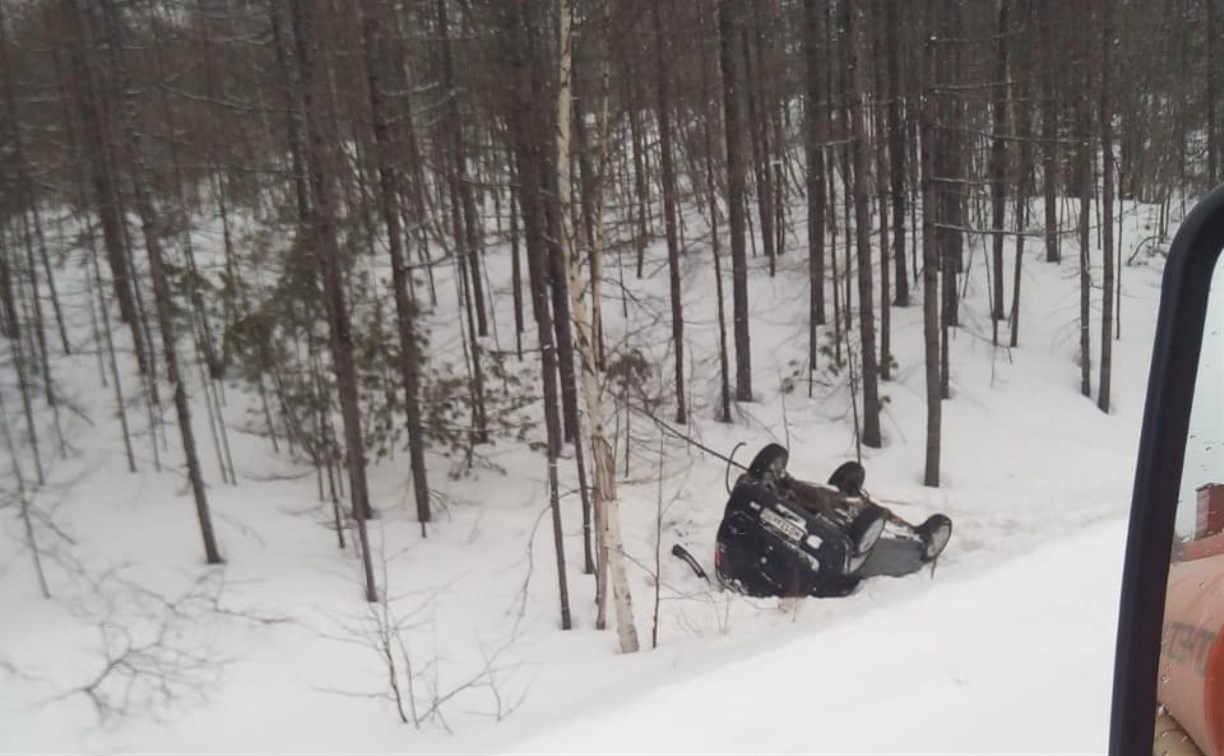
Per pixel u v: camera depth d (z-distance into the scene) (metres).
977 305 23.36
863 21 19.59
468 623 10.55
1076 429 18.86
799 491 11.64
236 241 17.39
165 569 11.10
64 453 13.80
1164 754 2.32
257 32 14.60
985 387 19.97
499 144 16.02
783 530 10.99
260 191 18.25
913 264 23.02
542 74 12.19
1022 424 18.88
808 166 21.41
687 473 15.04
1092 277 23.91
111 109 13.12
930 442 16.06
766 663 5.79
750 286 22.67
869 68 20.39
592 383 9.60
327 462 12.65
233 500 13.09
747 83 20.81
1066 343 22.11
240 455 14.43
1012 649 5.37
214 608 9.98
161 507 12.74
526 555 12.41
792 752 4.58
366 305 14.99
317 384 13.59
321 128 12.14
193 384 15.77
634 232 20.61
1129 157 26.05
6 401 14.66
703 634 9.89
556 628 10.63
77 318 17.67
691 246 22.64
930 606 6.39
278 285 14.52
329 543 12.39
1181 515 2.43
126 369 16.14
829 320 21.25
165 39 14.61
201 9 13.70
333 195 12.38
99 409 15.00
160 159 15.81
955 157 20.34
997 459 17.17
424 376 14.88
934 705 4.86
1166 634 2.37
